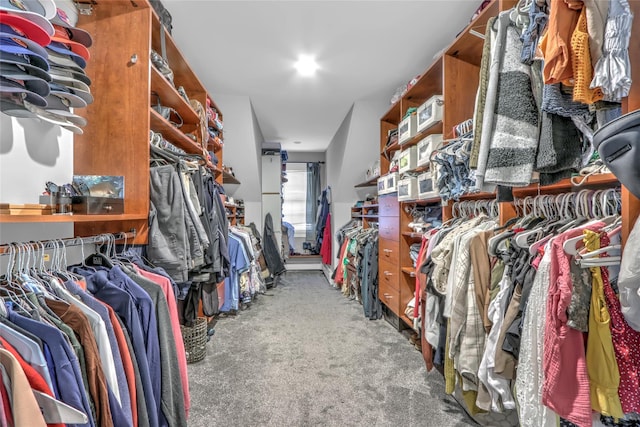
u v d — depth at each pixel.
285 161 5.34
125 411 0.86
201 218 1.83
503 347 1.09
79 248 1.34
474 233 1.43
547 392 0.88
